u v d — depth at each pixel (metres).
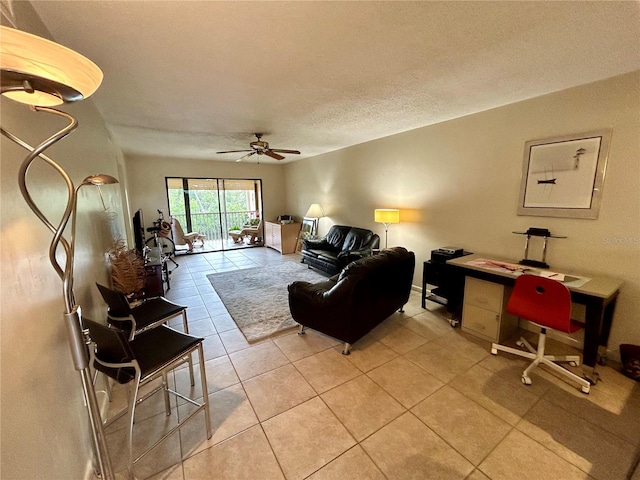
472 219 3.27
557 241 2.57
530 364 2.24
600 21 1.46
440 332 2.88
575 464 1.47
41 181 1.26
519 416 1.78
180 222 7.09
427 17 1.42
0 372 0.83
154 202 6.56
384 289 2.70
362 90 2.42
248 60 1.86
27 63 0.69
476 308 2.76
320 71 2.04
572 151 2.40
